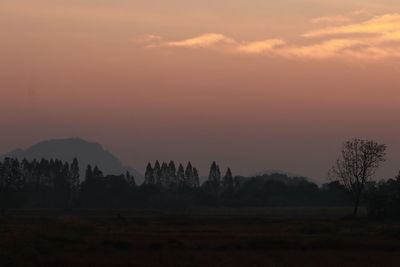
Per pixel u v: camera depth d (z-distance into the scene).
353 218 125.12
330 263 44.50
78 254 48.56
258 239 60.16
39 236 60.22
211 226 98.31
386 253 52.59
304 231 81.88
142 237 65.81
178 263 43.56
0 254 45.25
